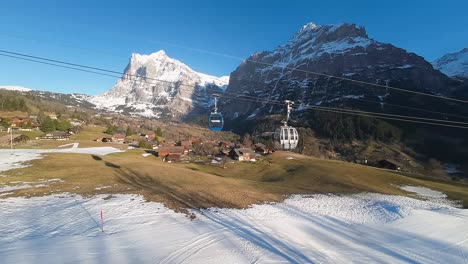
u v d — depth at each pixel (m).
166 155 103.19
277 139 38.62
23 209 31.56
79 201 34.75
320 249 22.84
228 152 121.75
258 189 46.94
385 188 55.28
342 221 30.91
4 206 32.59
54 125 158.62
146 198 36.31
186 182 48.34
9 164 62.31
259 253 21.52
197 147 137.62
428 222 30.92
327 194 46.53
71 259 19.67
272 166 87.50
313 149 166.25
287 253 21.77
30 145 111.69
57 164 63.53
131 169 59.59
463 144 174.25
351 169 73.62
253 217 30.48
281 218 30.75
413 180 65.81
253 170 84.12
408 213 34.06
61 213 30.20
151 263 19.31
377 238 25.88
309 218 31.42
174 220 28.55
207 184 47.19
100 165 64.19
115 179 49.31
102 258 19.91
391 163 113.44
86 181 46.91
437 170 125.69
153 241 23.12
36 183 44.91
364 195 47.00
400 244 24.50
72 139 145.00
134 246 22.09
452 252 23.12
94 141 143.88
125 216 29.48
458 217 33.53
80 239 23.44
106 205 33.03
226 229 26.41
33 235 24.41
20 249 21.38
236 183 51.41
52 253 20.64
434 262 21.22
